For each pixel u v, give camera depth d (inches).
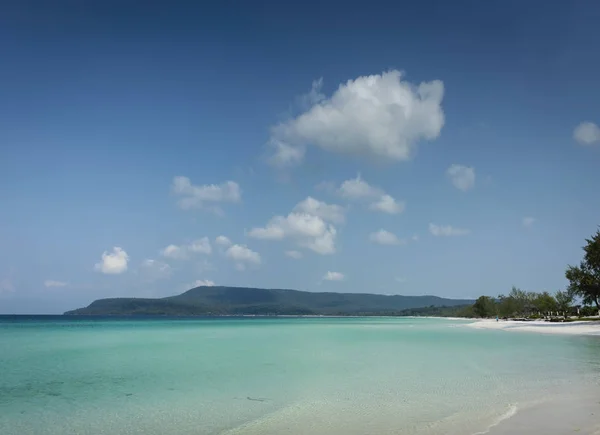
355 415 608.7
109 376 970.1
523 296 6678.2
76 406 692.1
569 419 550.0
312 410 644.7
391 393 753.0
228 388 822.5
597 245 2883.9
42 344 1833.2
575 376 906.7
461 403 664.4
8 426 586.2
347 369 1050.1
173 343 1892.2
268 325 4630.9
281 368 1078.4
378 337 2324.1
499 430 506.9
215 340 2092.8
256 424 577.0
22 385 867.4
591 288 2933.1
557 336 2271.2
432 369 1034.7
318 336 2425.0
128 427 578.2
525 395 713.0
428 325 4576.8
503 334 2502.5
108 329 3353.8
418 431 519.8
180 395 765.3
